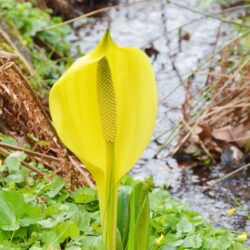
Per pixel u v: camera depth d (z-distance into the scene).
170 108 10.96
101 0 15.60
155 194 7.12
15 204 6.03
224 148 9.60
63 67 11.61
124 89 4.88
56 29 12.84
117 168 4.95
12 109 7.82
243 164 9.45
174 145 9.96
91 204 6.91
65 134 4.79
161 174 9.31
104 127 4.74
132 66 4.82
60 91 4.68
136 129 4.90
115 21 14.73
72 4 15.37
